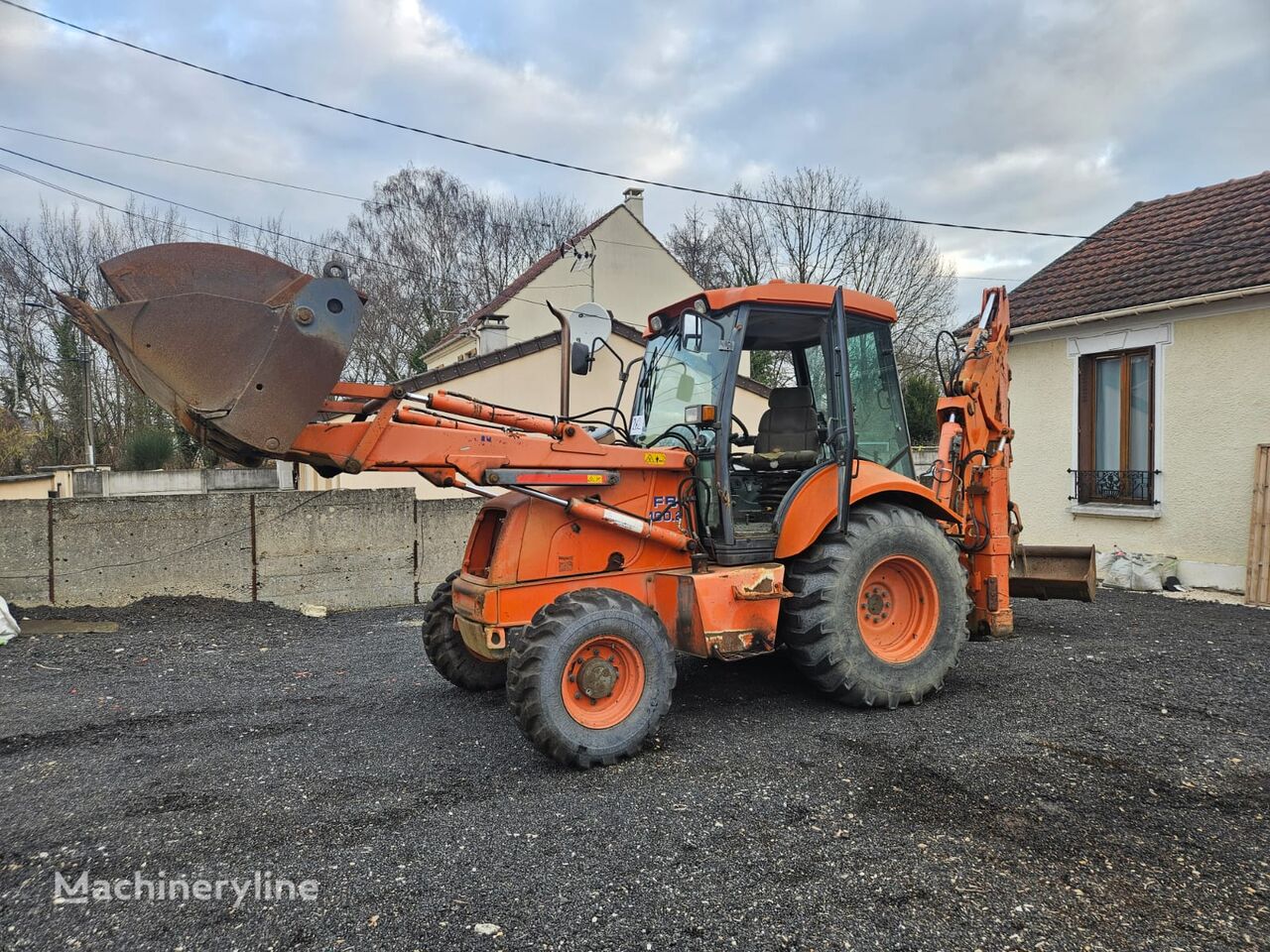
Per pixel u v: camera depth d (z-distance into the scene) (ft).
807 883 9.22
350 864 9.77
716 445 15.05
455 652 17.07
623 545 15.21
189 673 19.51
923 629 16.29
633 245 71.41
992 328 19.99
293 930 8.38
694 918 8.54
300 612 27.25
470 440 13.67
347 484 49.29
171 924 8.50
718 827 10.65
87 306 11.34
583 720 12.89
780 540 15.33
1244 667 18.38
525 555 14.48
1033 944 8.02
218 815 11.23
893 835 10.34
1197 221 33.71
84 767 13.21
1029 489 35.04
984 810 11.05
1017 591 22.82
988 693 16.62
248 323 11.80
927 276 101.35
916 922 8.41
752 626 14.69
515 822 10.90
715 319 15.88
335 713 16.17
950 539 17.06
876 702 15.53
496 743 14.19
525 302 68.49
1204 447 28.86
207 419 11.48
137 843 10.37
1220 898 8.79
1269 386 27.07
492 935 8.27
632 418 17.38
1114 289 32.27
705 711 15.72
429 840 10.39
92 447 90.63
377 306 110.93
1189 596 28.07
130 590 26.07
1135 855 9.77
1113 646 20.59
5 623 22.22
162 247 12.30
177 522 26.63
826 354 16.24
